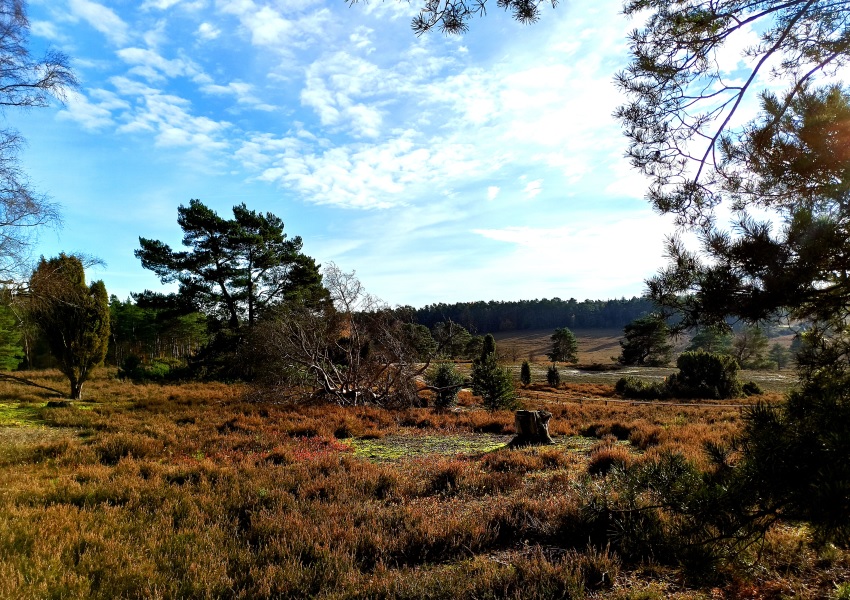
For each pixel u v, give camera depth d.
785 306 2.87
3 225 14.00
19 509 5.65
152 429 12.06
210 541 4.90
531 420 11.55
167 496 6.42
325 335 20.52
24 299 16.30
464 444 11.93
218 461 9.01
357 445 11.80
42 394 20.11
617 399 27.77
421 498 6.68
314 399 18.50
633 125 4.03
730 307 2.88
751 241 2.79
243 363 25.47
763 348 44.53
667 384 28.78
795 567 3.88
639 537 3.39
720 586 3.70
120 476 7.37
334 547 4.89
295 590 4.06
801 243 2.70
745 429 2.98
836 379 3.08
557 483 6.91
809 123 2.97
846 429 2.34
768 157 3.29
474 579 4.01
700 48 3.67
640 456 8.30
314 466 8.33
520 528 5.26
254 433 12.33
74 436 11.65
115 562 4.35
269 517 5.57
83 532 4.93
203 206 29.31
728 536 2.81
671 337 3.35
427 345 21.23
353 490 6.80
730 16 3.51
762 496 2.62
